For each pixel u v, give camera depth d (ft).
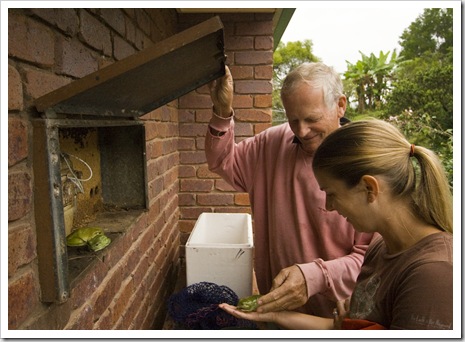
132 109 4.15
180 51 2.52
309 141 4.02
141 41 5.14
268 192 4.75
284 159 4.56
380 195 2.37
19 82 2.20
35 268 2.35
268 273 5.00
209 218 7.80
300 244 4.45
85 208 4.13
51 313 2.51
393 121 15.25
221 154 4.75
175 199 8.27
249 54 8.28
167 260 7.15
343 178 2.46
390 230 2.44
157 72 2.91
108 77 2.24
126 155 4.64
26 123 2.26
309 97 3.71
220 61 3.42
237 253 5.65
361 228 2.60
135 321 4.69
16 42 2.18
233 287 5.72
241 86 8.35
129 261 4.38
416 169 2.39
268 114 8.40
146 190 4.71
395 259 2.42
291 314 3.47
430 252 2.17
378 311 2.46
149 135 5.59
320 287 3.74
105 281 3.56
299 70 3.86
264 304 3.46
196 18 8.20
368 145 2.39
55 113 2.47
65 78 2.87
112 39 3.95
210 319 4.92
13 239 2.11
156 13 6.15
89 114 3.04
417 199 2.35
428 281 2.02
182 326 5.05
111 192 4.70
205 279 5.71
